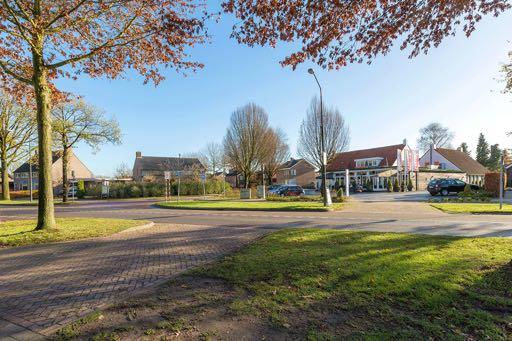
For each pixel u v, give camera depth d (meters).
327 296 4.02
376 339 2.98
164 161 71.44
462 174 50.72
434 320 3.31
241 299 4.07
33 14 9.12
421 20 4.65
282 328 3.29
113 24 9.65
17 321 3.69
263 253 6.30
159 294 4.38
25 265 6.11
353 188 42.56
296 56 5.46
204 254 6.72
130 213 18.19
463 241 7.02
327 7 4.66
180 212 18.34
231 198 31.81
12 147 36.25
